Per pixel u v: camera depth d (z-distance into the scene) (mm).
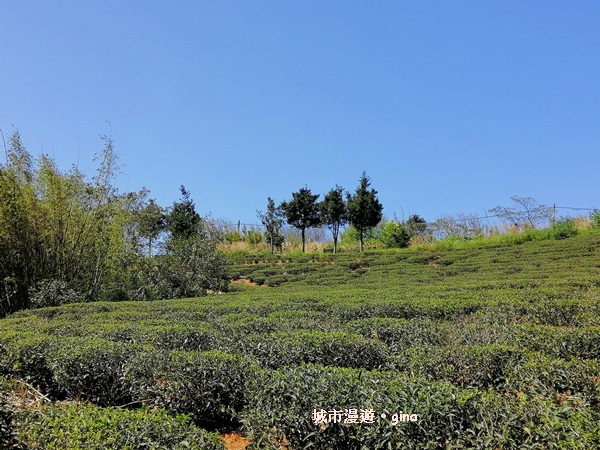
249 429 4297
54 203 15938
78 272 16688
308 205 33531
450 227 34031
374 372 4676
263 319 8320
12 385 5605
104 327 8102
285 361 5883
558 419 3451
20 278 15484
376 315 9180
